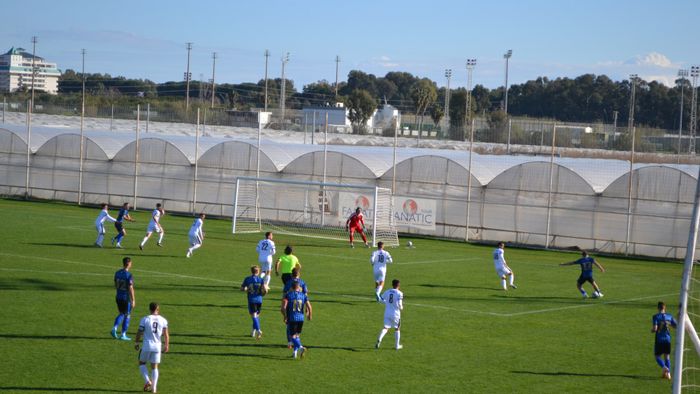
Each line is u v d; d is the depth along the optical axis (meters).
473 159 55.72
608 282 36.12
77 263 34.41
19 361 19.28
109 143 63.31
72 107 115.00
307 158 55.31
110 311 25.38
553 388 19.05
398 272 36.62
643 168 46.28
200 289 29.84
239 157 57.38
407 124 111.88
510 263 41.50
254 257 39.00
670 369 21.03
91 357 19.97
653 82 162.75
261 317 25.61
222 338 22.61
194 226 37.91
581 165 52.19
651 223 46.06
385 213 51.69
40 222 48.84
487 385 19.05
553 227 49.00
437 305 29.02
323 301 28.62
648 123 157.00
